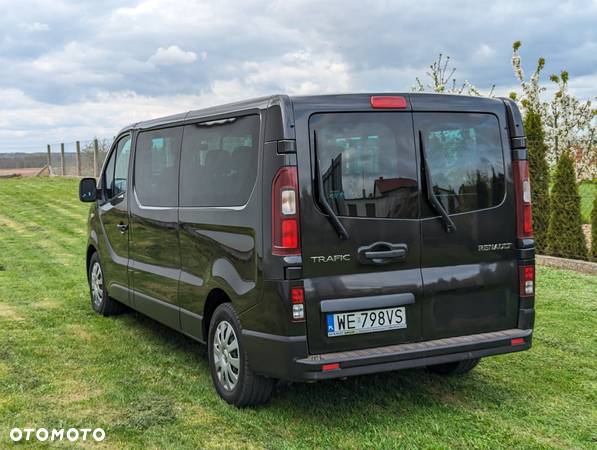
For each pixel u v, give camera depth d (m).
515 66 16.55
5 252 12.38
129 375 5.38
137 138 6.42
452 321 4.48
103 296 7.33
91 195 7.16
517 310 4.69
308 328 4.07
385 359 4.15
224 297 4.86
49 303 8.09
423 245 4.38
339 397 4.86
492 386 5.11
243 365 4.49
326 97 4.21
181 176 5.40
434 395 4.91
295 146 4.09
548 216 11.06
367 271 4.23
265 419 4.45
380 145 4.29
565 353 5.92
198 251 5.05
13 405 4.69
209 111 5.09
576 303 7.72
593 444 4.09
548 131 16.55
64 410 4.61
